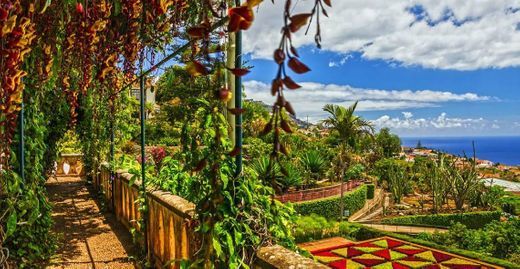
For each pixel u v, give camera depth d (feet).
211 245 5.99
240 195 6.29
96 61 8.39
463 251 29.78
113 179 20.51
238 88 5.63
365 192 70.23
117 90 13.28
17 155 9.84
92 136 25.81
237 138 5.96
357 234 39.17
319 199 52.95
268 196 6.71
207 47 3.75
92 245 14.99
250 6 2.64
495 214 62.08
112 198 20.85
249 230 6.04
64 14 7.43
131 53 8.47
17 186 8.47
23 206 9.18
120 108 22.95
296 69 2.19
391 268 26.16
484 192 71.82
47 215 12.20
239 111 3.22
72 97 11.50
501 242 34.83
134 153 26.81
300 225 37.27
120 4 7.89
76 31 7.41
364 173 84.07
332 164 70.44
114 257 13.64
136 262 13.05
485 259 27.58
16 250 10.75
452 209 68.08
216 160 6.28
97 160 25.50
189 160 7.25
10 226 8.18
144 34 8.59
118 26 8.29
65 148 38.91
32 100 9.93
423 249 31.22
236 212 6.18
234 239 6.03
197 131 6.86
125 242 15.43
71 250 14.24
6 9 4.94
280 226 6.66
